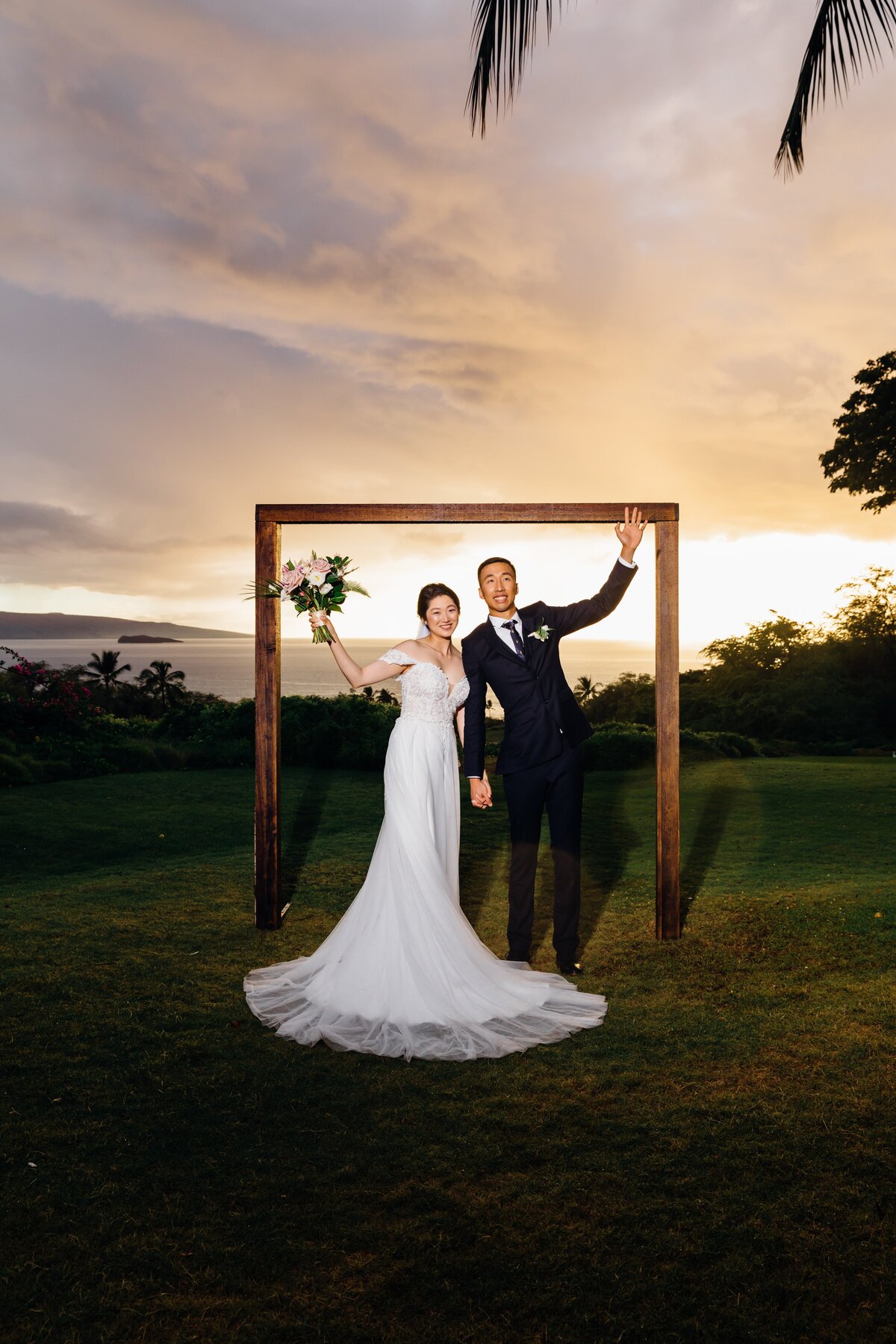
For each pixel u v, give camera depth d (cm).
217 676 15650
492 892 544
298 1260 199
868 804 841
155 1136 252
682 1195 222
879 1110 264
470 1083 284
